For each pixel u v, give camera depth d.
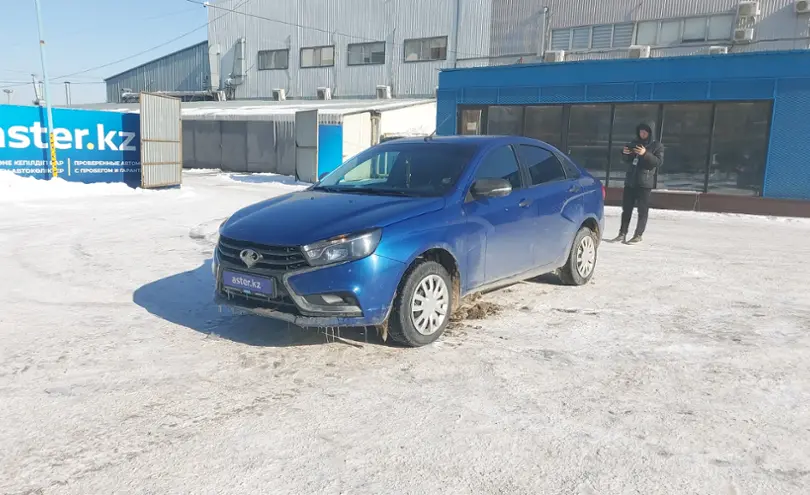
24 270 6.75
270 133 26.66
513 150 5.53
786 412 3.42
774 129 13.84
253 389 3.67
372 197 4.71
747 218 13.23
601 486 2.68
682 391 3.69
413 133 24.84
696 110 14.85
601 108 16.09
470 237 4.69
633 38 23.22
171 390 3.64
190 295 5.78
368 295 3.99
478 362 4.12
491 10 26.66
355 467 2.82
